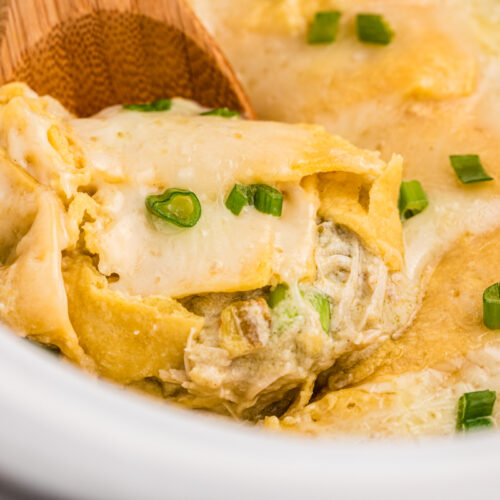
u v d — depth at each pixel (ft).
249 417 1.43
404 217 1.51
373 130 1.59
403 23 1.63
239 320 1.39
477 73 1.59
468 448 1.16
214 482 1.10
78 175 1.40
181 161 1.43
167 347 1.39
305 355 1.41
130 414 1.15
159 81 1.61
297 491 1.09
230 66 1.61
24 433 1.11
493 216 1.50
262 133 1.46
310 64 1.63
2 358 1.16
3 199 1.39
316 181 1.45
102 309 1.39
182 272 1.40
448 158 1.54
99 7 1.55
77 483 1.10
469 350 1.40
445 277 1.47
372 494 1.10
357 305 1.43
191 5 1.69
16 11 1.50
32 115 1.41
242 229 1.41
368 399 1.39
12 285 1.37
